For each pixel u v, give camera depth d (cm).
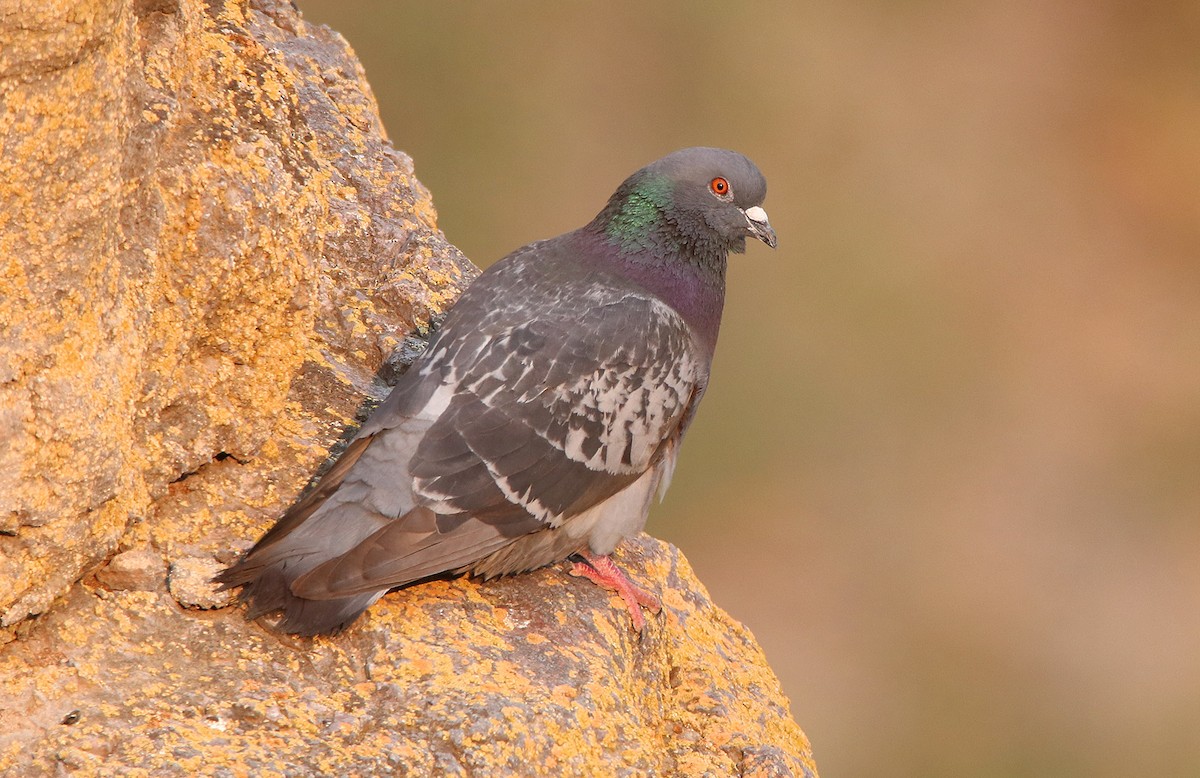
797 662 2616
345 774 697
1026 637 2722
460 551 812
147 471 798
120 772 669
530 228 3294
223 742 702
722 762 888
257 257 825
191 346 820
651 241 994
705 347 1016
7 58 636
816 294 3247
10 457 677
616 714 810
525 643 834
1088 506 2984
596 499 885
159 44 816
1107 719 2592
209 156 814
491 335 878
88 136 674
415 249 1098
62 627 740
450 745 731
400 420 830
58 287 684
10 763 675
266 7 1171
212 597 771
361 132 1149
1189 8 3822
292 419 930
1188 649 2744
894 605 2789
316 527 784
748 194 1016
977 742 2544
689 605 1017
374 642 788
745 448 2964
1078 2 3944
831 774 2475
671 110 3509
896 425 3020
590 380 878
